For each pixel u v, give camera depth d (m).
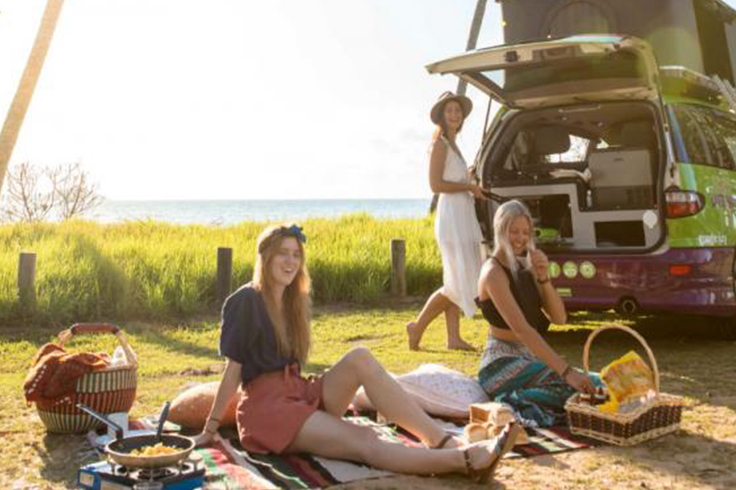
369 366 3.64
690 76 6.53
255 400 3.76
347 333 8.09
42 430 4.30
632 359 4.18
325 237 13.58
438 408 4.47
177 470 3.19
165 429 4.20
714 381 5.43
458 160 6.73
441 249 6.76
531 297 4.49
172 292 9.62
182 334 8.16
